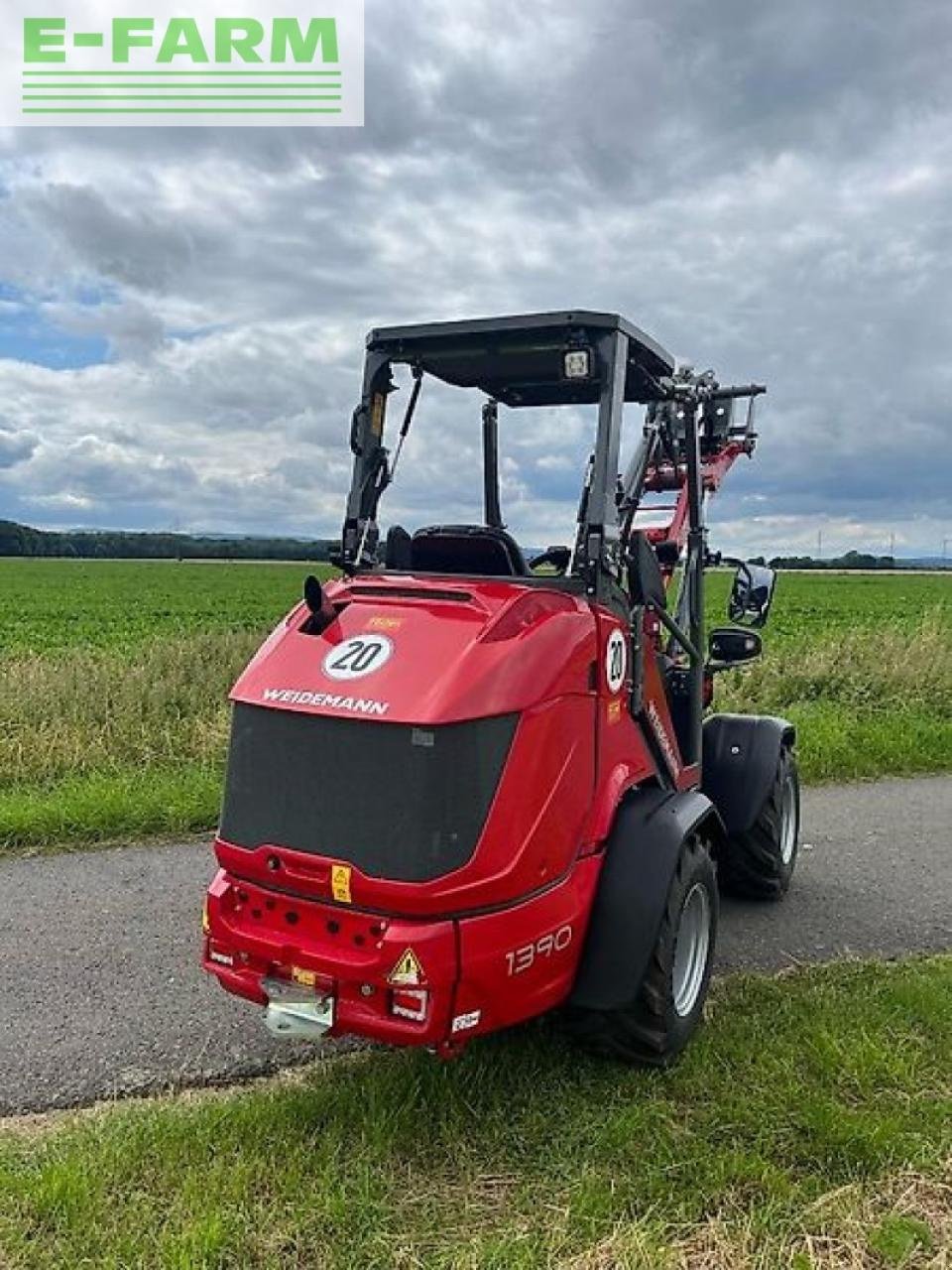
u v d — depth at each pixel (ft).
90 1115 11.71
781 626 83.10
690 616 15.97
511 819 10.44
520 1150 10.71
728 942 16.61
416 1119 11.14
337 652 11.30
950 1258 8.98
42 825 21.88
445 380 15.05
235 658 34.50
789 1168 10.19
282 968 10.81
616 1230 9.29
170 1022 13.92
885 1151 10.30
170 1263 8.93
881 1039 12.62
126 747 27.73
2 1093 12.19
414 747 10.22
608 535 12.46
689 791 13.88
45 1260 9.01
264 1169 10.19
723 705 35.45
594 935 11.66
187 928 17.26
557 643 11.21
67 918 17.66
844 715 33.45
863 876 20.04
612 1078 12.00
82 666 32.89
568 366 12.55
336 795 10.57
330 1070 12.50
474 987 10.23
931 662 38.73
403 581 12.39
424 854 10.11
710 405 18.90
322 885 10.51
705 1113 11.14
